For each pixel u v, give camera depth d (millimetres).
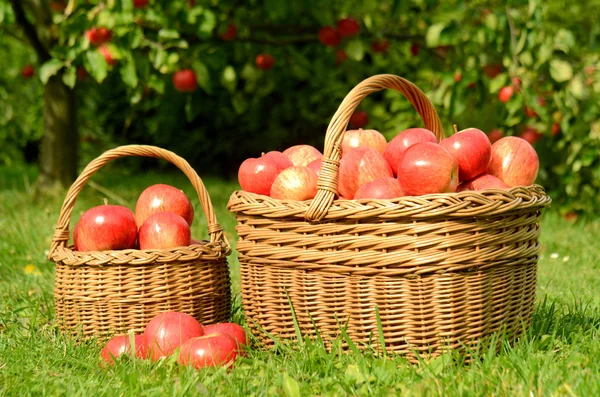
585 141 6629
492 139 6801
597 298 3861
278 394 2469
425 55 7227
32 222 5891
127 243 3311
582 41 8391
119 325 3170
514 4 6293
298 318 2967
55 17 6379
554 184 7391
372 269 2795
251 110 10047
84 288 3186
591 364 2688
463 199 2717
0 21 6211
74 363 2922
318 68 7539
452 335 2805
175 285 3209
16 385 2619
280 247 2938
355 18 6926
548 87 6648
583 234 6172
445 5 6840
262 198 2965
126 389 2547
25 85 11531
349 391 2521
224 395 2490
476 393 2410
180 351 2791
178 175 10930
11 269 4590
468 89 6594
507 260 2904
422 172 2828
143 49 6574
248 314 3150
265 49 7164
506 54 6402
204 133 10688
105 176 10203
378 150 3363
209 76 6492
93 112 11188
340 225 2797
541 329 3119
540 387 2418
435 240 2727
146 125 10977
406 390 2477
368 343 2854
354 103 2906
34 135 11969
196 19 6188
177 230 3268
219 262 3398
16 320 3547
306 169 3045
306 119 10078
